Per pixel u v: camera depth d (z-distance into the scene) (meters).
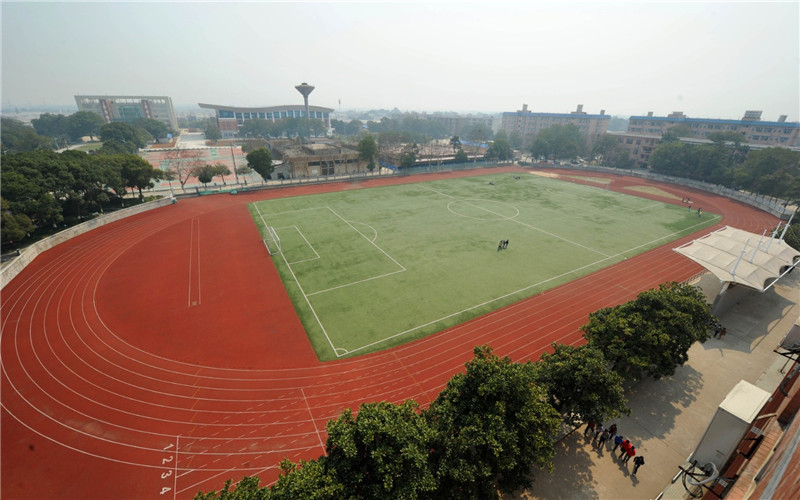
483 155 123.31
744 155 86.44
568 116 152.50
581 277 39.97
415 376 25.52
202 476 18.55
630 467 18.94
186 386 24.17
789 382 17.94
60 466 18.83
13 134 121.12
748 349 28.78
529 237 51.03
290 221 56.19
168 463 19.16
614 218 61.00
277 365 26.16
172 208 62.38
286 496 11.80
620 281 39.38
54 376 24.66
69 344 27.77
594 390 18.45
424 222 56.44
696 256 34.50
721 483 15.04
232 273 39.28
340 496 12.31
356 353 27.45
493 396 16.23
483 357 17.77
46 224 50.75
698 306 24.30
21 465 18.80
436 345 28.62
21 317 30.81
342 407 22.84
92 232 50.16
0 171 42.72
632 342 22.16
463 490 14.50
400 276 38.91
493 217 59.81
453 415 16.11
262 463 19.34
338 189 78.06
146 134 151.00
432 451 15.19
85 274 38.44
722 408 14.94
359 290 36.03
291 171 87.56
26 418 21.50
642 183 90.94
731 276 30.80
